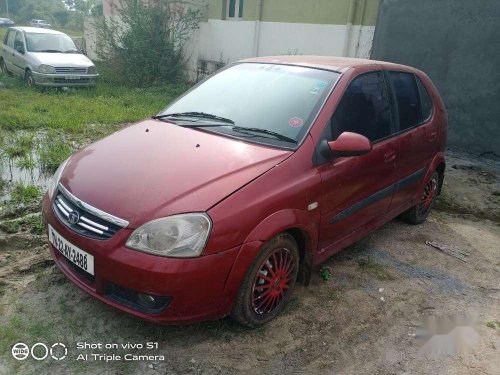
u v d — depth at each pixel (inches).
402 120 157.8
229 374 101.2
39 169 219.0
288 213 108.5
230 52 502.9
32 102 354.0
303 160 115.4
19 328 108.6
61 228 104.8
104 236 97.3
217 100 140.1
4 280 125.1
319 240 125.4
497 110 295.3
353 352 112.6
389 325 124.5
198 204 96.5
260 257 105.7
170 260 92.6
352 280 143.7
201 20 532.4
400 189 160.4
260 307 113.1
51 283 125.3
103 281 98.7
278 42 449.7
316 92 130.3
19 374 96.6
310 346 112.7
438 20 304.8
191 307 97.3
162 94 465.1
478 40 293.0
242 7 491.2
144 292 93.7
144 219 94.7
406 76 166.9
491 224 203.9
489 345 120.6
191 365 102.4
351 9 376.2
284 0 434.0
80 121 303.1
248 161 109.5
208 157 110.7
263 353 108.4
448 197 231.5
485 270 160.6
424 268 157.0
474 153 309.7
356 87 137.6
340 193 126.3
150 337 109.4
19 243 145.2
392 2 321.1
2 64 499.5
